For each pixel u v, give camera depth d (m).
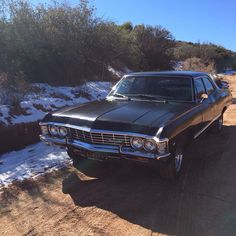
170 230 3.67
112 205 4.25
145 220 3.88
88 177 5.15
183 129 4.62
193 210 4.09
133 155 4.21
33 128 7.09
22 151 6.38
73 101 9.84
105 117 4.54
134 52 20.77
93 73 14.41
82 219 3.92
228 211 4.05
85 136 4.55
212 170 5.41
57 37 12.12
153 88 5.70
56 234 3.62
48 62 11.33
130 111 4.77
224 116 9.98
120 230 3.68
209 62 37.12
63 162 5.79
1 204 4.30
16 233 3.65
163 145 4.07
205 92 6.25
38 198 4.45
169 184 4.86
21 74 9.10
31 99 8.52
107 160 4.50
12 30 10.43
